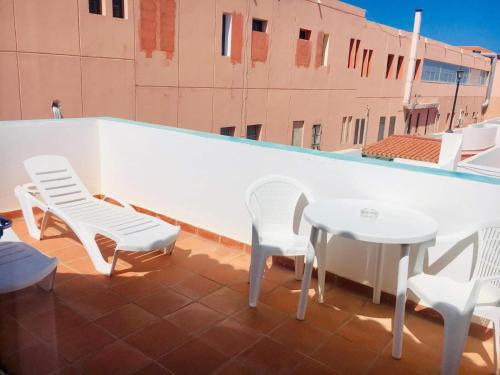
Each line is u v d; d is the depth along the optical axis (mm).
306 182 3631
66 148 5211
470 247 2877
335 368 2498
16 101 8602
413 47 18266
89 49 9773
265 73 15266
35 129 4887
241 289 3434
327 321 3012
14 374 2002
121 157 5309
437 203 2982
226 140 4152
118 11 10492
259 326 2902
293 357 2582
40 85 8961
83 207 4266
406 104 18750
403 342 2801
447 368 2287
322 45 17656
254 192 3451
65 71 9375
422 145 13609
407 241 2443
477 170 7195
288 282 3607
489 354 2703
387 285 3301
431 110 18000
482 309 2359
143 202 5172
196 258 4012
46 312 2828
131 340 2668
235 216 4242
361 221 2721
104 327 2793
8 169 4738
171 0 11492
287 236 3434
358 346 2727
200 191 4504
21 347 2115
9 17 8211
